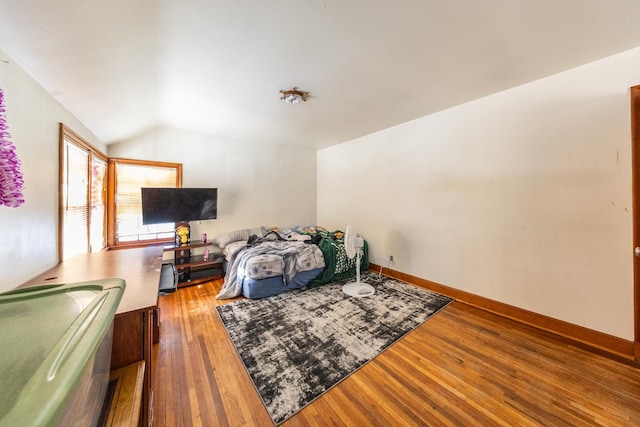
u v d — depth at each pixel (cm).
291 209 493
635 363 174
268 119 328
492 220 256
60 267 181
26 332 62
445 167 296
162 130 360
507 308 245
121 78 192
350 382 159
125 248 334
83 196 244
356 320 237
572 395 147
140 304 120
